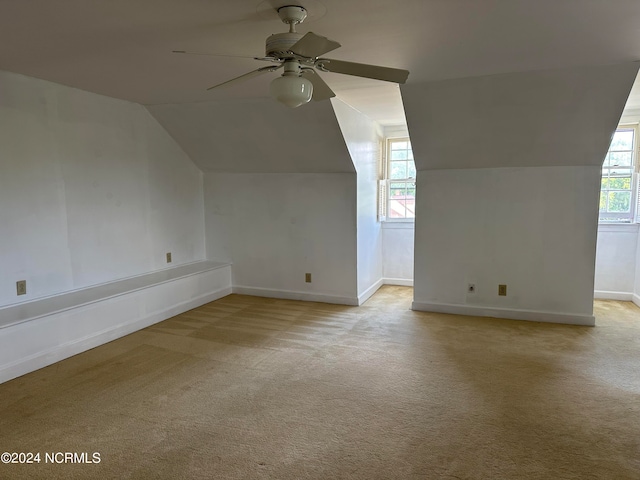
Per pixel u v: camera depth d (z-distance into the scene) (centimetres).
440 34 233
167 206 470
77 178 368
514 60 281
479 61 283
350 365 315
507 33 231
